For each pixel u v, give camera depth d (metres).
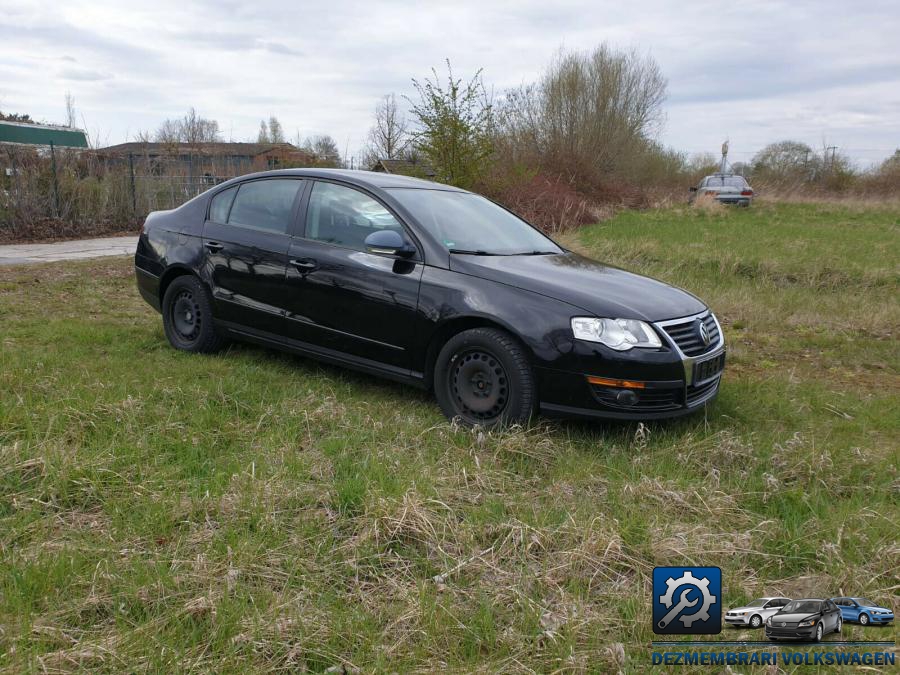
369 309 4.55
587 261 5.00
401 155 16.08
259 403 4.32
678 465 3.73
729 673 2.17
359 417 4.17
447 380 4.30
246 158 25.41
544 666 2.18
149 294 5.90
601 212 21.98
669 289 4.64
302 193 5.11
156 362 5.22
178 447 3.59
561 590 2.56
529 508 3.17
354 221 4.80
